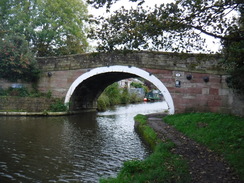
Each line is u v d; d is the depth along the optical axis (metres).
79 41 25.47
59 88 18.59
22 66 17.77
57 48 24.47
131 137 10.68
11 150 7.83
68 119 16.20
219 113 13.45
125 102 42.00
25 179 5.55
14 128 11.55
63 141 9.45
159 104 43.09
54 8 21.91
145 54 15.72
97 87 22.70
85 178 5.68
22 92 18.17
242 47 6.67
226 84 13.84
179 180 4.47
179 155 6.19
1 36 19.64
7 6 23.50
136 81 70.38
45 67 18.94
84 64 17.88
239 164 5.11
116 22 5.69
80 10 23.39
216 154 6.25
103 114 21.62
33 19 22.38
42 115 16.77
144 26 5.34
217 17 5.52
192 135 8.59
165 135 8.95
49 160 7.00
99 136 10.77
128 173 4.98
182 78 14.78
